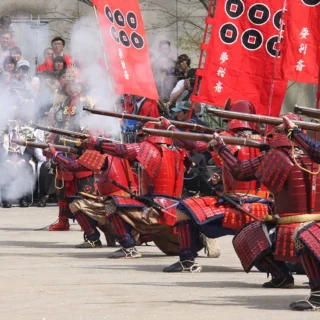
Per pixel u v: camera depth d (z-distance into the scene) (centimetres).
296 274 1947
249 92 2312
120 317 1392
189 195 2784
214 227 1938
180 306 1498
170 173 2208
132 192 2298
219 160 1986
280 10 2288
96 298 1594
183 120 2758
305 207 1573
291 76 2283
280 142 1580
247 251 1647
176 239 2292
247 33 2306
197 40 4112
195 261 2145
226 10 2314
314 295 1462
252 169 1611
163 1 4131
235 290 1695
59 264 2150
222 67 2320
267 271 1725
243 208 1917
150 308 1478
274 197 1614
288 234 1581
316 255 1449
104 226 2583
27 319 1384
